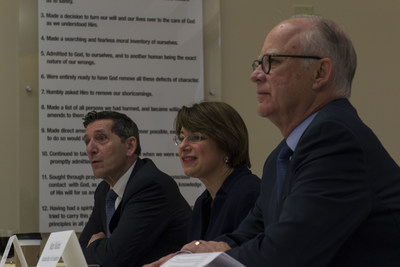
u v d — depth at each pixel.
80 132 4.85
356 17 5.29
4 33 4.84
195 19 5.05
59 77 4.85
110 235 3.87
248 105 5.10
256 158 5.08
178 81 5.00
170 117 4.97
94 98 4.88
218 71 5.04
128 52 4.95
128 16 4.96
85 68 4.88
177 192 3.89
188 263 1.35
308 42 2.02
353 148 1.80
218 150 3.05
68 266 2.04
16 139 4.82
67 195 4.80
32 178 4.79
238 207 2.90
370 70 5.27
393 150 5.25
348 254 1.82
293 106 2.05
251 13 5.16
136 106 4.93
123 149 3.96
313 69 2.02
